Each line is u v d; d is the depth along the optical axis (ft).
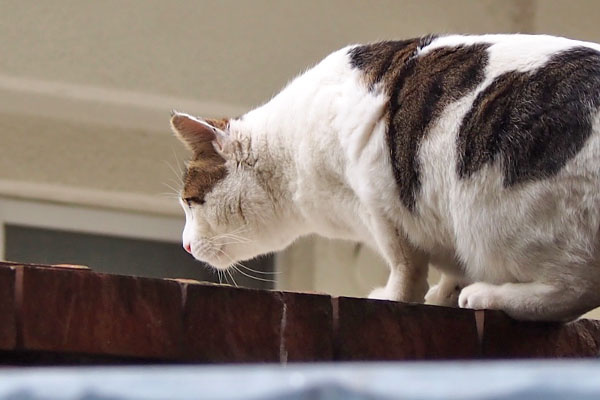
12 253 20.22
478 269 9.98
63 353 7.42
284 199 12.29
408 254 11.02
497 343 8.98
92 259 20.48
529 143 9.18
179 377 4.08
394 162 10.36
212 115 20.22
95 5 19.39
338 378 4.03
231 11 19.72
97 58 19.76
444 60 10.32
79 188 20.52
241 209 12.50
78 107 20.17
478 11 20.43
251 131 12.28
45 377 4.15
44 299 7.30
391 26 20.18
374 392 3.95
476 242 9.62
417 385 3.97
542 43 9.88
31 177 20.38
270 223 12.59
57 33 19.49
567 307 9.21
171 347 7.54
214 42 19.93
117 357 7.52
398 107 10.36
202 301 7.68
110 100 19.98
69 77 19.76
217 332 7.69
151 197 20.72
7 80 19.51
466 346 8.58
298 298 7.97
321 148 11.22
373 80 10.77
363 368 4.16
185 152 20.67
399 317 8.31
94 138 20.61
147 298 7.52
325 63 11.68
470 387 3.95
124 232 20.56
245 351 7.74
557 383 3.94
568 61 9.50
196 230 12.92
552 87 9.33
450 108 9.84
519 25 20.52
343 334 8.09
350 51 11.52
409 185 10.28
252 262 20.04
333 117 11.07
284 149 11.96
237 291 7.79
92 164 20.61
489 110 9.53
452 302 11.39
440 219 10.28
